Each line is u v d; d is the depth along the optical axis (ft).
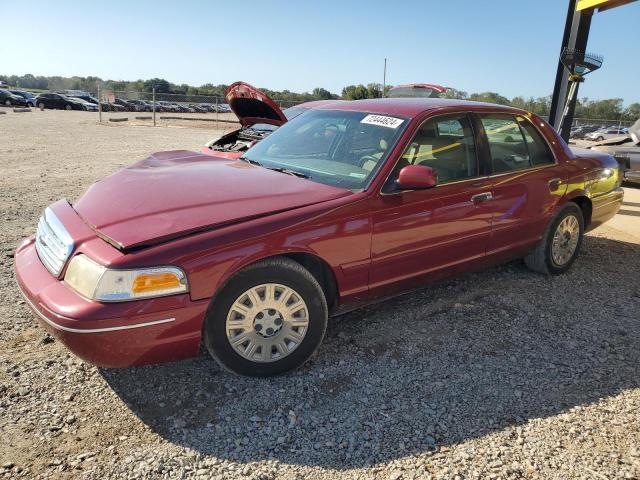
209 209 9.77
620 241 21.54
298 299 10.17
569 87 27.20
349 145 12.51
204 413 9.20
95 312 8.28
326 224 10.24
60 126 78.69
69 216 10.27
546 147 15.47
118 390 9.74
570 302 14.58
